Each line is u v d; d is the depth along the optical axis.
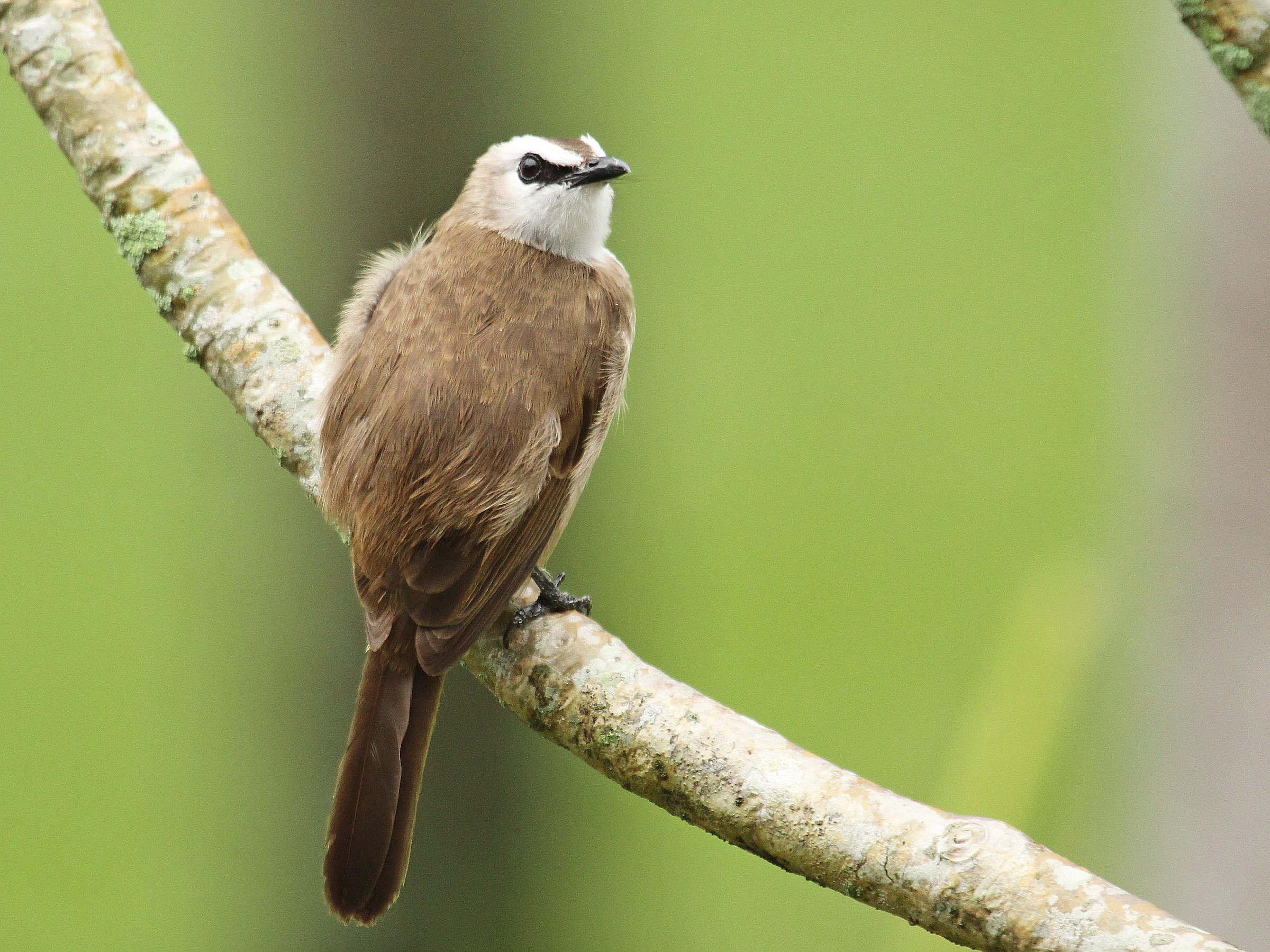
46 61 7.86
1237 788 10.31
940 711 15.73
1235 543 10.17
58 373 18.75
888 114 21.83
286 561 11.49
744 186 21.06
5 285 19.39
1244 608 10.19
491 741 11.27
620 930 14.36
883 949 12.80
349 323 7.88
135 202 7.83
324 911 11.69
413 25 10.78
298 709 11.57
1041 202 20.73
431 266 7.93
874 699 15.91
